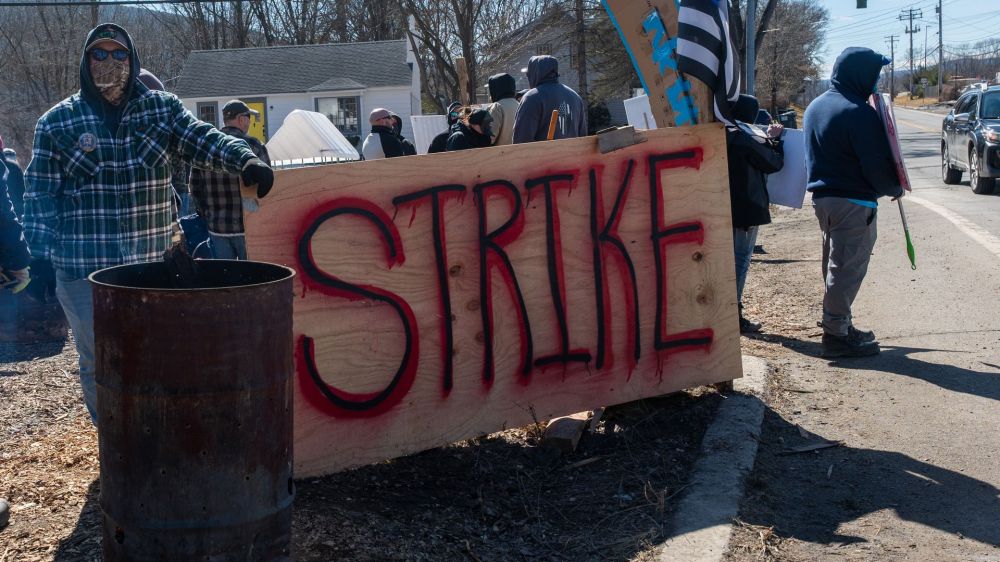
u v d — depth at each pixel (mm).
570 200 4570
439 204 4270
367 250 4125
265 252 3932
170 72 50688
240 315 2521
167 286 3033
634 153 4699
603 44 35500
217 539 2561
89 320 3812
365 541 3395
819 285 8516
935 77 114750
